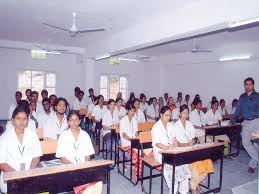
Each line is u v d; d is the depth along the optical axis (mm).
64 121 3926
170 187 3477
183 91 11430
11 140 2621
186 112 4324
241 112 4836
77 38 8094
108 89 12391
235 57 8617
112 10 5059
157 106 9461
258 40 7789
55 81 11539
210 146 3543
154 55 11875
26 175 2109
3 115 10555
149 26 5785
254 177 4598
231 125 5742
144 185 4086
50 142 3236
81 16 5516
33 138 2756
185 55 10703
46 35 7695
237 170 5008
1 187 2605
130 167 4500
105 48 8086
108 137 5660
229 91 9359
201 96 10539
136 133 5113
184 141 4266
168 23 5172
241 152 6539
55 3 4730
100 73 12070
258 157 4594
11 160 2623
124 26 6355
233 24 3871
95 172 2441
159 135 3828
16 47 8711
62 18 5730
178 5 4672
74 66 11797
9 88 10602
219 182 4164
